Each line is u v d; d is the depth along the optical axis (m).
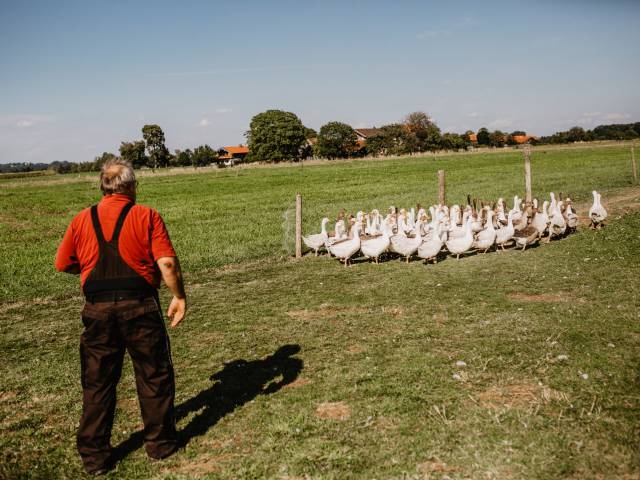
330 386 5.57
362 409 5.00
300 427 4.73
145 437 4.43
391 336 7.04
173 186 46.72
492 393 5.15
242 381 5.91
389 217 15.03
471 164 61.81
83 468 4.36
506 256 12.22
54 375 6.51
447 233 13.55
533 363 5.76
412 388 5.37
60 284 11.91
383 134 117.75
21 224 26.00
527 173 18.52
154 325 4.13
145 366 4.21
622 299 7.84
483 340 6.59
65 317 9.35
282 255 14.43
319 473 4.01
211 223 21.89
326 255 14.22
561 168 45.09
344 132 114.75
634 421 4.41
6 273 13.39
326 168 69.31
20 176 101.81
